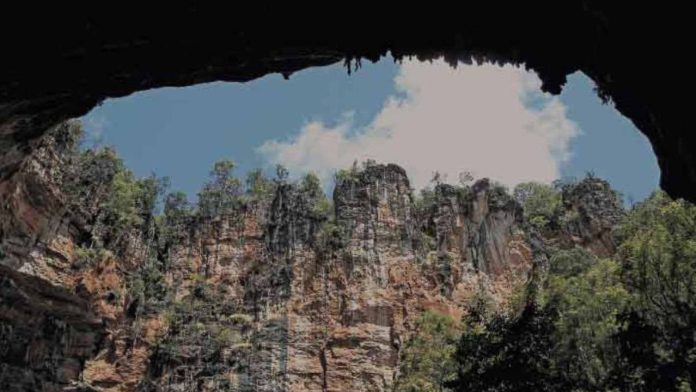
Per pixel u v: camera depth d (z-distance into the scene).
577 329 31.12
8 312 44.75
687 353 24.80
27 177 43.31
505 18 16.39
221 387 72.38
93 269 66.62
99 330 52.19
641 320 25.66
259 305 80.94
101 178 74.62
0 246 42.66
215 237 87.88
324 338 78.12
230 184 94.50
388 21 17.06
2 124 20.03
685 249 31.62
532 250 91.12
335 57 18.84
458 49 17.31
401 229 87.81
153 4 16.78
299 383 74.62
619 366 26.78
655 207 40.25
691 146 13.60
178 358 73.00
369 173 92.06
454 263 86.31
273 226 88.62
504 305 50.09
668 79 13.66
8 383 44.53
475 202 93.50
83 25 17.03
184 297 80.50
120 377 69.69
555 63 16.70
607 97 16.69
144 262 78.81
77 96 19.56
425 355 46.47
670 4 12.90
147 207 84.50
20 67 17.62
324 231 86.12
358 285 81.31
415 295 81.56
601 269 38.16
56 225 53.16
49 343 47.97
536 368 25.67
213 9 16.89
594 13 14.70
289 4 16.86
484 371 26.31
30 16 16.78
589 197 96.88
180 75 19.03
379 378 74.50
